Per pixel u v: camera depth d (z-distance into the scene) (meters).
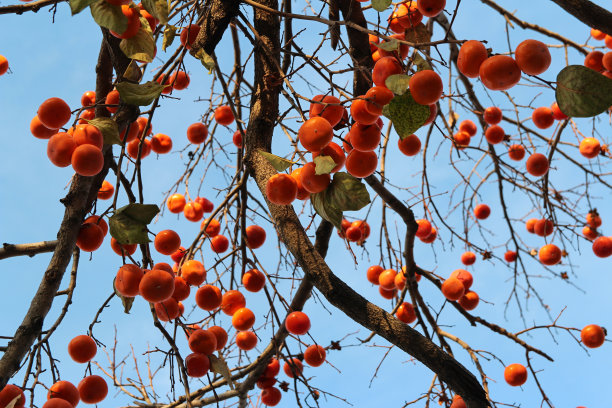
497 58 2.88
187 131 4.17
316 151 2.92
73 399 3.02
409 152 3.40
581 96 2.86
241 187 3.59
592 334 3.84
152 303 3.14
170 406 3.84
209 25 3.46
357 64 3.27
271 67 3.47
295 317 3.46
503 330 3.94
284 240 3.27
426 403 3.84
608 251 4.39
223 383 3.82
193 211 4.01
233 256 3.66
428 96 2.87
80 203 3.07
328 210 2.94
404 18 3.31
